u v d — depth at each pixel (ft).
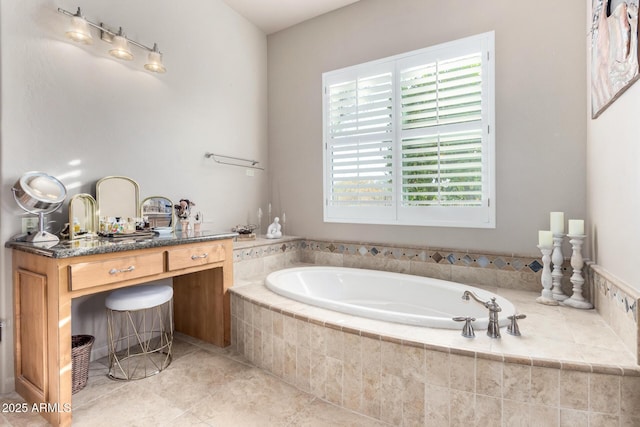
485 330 5.29
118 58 7.58
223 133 10.34
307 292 9.42
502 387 4.43
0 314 5.86
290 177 11.64
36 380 5.49
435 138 8.82
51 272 5.09
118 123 7.62
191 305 8.57
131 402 5.67
